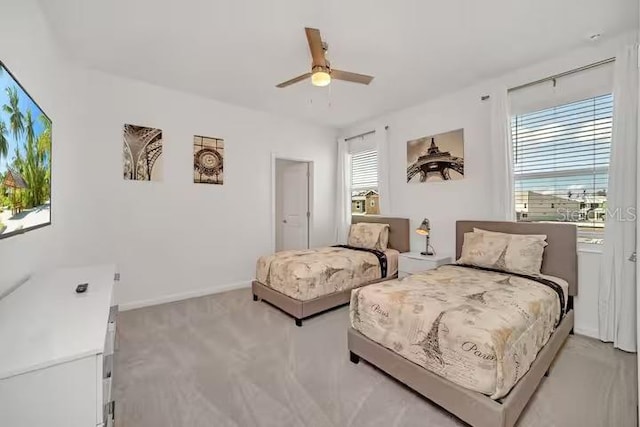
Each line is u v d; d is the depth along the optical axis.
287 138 4.85
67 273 2.00
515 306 1.93
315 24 2.33
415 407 1.78
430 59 2.90
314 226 5.33
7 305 1.35
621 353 2.39
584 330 2.72
